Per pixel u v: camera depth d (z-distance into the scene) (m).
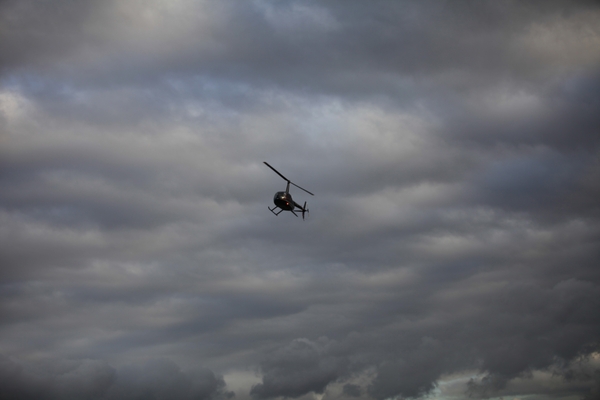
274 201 149.50
